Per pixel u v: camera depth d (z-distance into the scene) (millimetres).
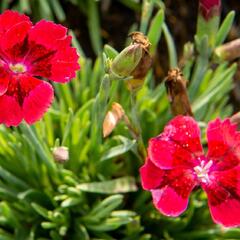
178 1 481
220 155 333
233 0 486
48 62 334
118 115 350
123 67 335
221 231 393
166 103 410
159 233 401
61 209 387
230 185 334
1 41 328
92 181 402
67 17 471
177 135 330
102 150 390
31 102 331
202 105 393
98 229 385
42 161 388
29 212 395
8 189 392
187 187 329
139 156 368
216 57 376
